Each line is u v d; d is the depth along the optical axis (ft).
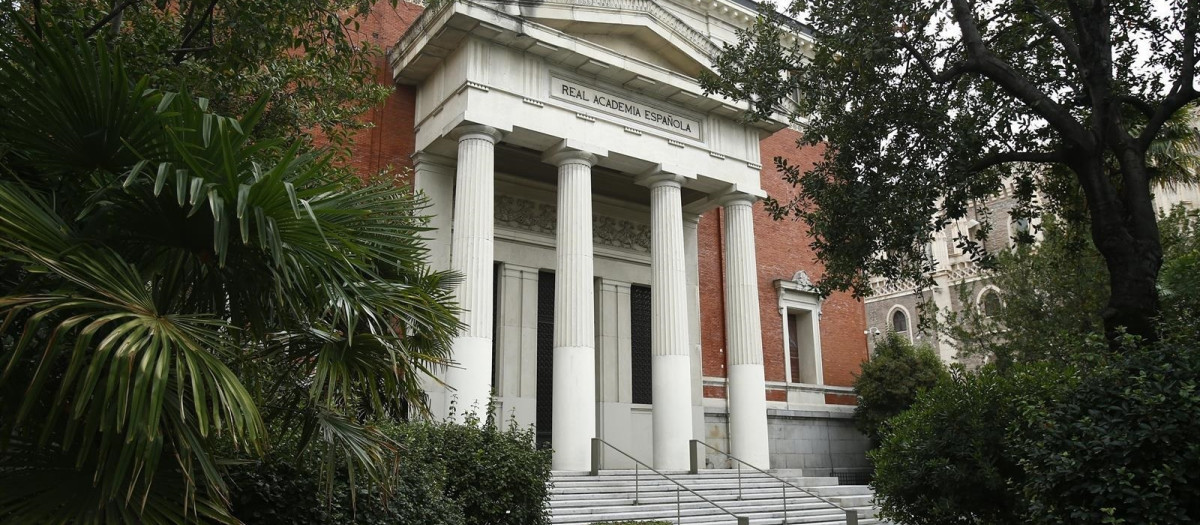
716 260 92.27
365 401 26.81
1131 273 29.35
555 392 63.41
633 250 85.30
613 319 81.92
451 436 40.11
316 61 43.75
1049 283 72.43
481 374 57.88
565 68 68.64
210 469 16.46
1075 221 44.70
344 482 27.40
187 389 17.26
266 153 26.45
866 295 41.65
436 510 31.48
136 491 15.88
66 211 18.47
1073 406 24.39
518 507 39.32
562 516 51.39
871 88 38.91
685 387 68.80
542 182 79.15
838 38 38.60
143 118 16.97
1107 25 33.01
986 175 42.29
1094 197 31.27
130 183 16.34
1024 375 30.53
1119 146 31.71
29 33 15.79
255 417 16.46
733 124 78.59
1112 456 22.80
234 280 19.29
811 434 93.25
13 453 16.19
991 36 41.73
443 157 69.31
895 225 37.06
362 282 21.07
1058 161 33.06
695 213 86.63
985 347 77.71
